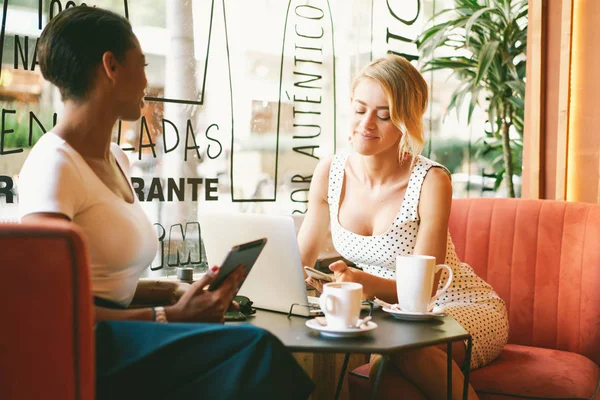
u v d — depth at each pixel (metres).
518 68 3.28
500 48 3.12
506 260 2.37
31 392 1.07
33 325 1.06
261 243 1.48
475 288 2.20
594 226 2.24
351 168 2.18
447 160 3.27
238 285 1.51
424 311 1.65
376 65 2.01
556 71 2.85
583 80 2.82
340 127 2.86
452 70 3.24
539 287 2.31
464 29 3.19
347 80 2.86
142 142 2.33
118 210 1.56
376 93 1.97
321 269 2.77
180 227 2.44
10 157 2.05
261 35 2.60
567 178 2.87
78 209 1.48
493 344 2.03
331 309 1.44
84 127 1.56
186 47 2.42
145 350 1.24
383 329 1.53
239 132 2.57
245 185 2.60
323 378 2.67
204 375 1.25
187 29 2.41
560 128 2.83
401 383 1.83
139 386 1.25
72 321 1.07
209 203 2.51
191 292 1.44
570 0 2.79
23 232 1.05
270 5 2.61
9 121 2.04
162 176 2.39
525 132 2.93
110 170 1.64
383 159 2.08
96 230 1.52
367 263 2.15
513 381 1.93
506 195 3.45
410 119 1.99
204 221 1.82
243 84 2.57
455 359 1.88
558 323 2.27
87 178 1.50
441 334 1.48
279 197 2.70
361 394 2.02
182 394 1.25
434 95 3.21
